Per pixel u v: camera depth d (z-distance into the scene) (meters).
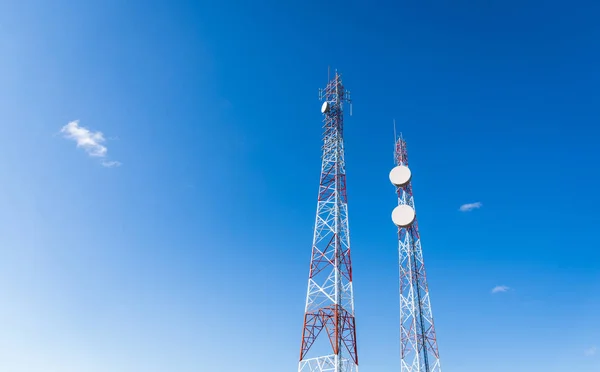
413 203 100.56
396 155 109.19
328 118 95.06
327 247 79.38
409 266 91.94
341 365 68.50
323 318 72.88
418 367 82.31
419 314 88.31
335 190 84.69
